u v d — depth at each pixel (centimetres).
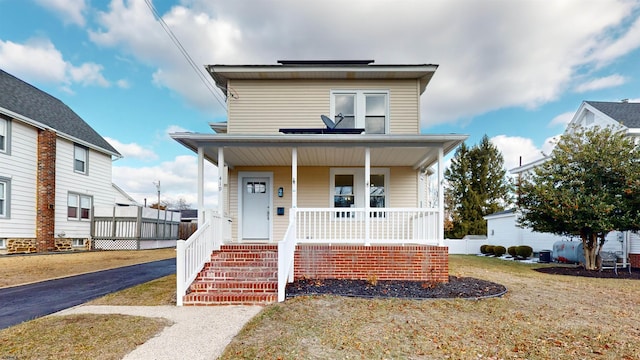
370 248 801
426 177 1348
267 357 388
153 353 396
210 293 655
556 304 655
